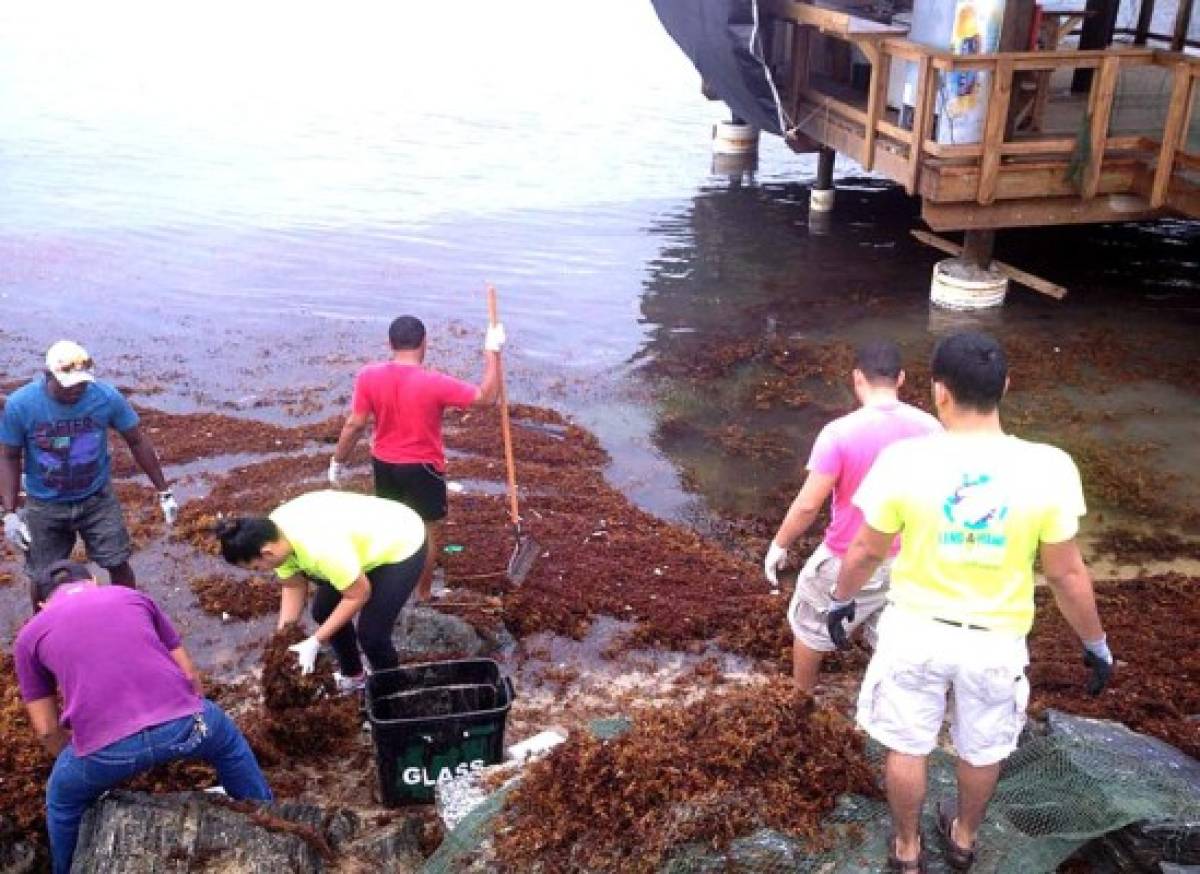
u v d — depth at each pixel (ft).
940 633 11.22
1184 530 25.21
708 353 34.71
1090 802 13.69
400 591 16.56
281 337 35.06
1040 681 19.02
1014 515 10.85
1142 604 22.24
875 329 36.47
